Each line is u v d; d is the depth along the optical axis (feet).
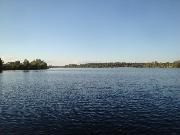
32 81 382.01
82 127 98.73
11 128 97.45
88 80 403.54
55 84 321.93
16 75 580.71
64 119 112.37
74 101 167.63
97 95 200.34
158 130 93.50
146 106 144.97
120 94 206.28
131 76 534.78
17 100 174.29
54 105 151.64
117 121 107.96
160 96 191.21
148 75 577.84
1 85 307.58
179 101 164.04
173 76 518.37
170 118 112.78
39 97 189.88
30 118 114.73
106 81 376.07
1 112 129.90
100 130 94.53
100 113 125.59
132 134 89.15
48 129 96.07
